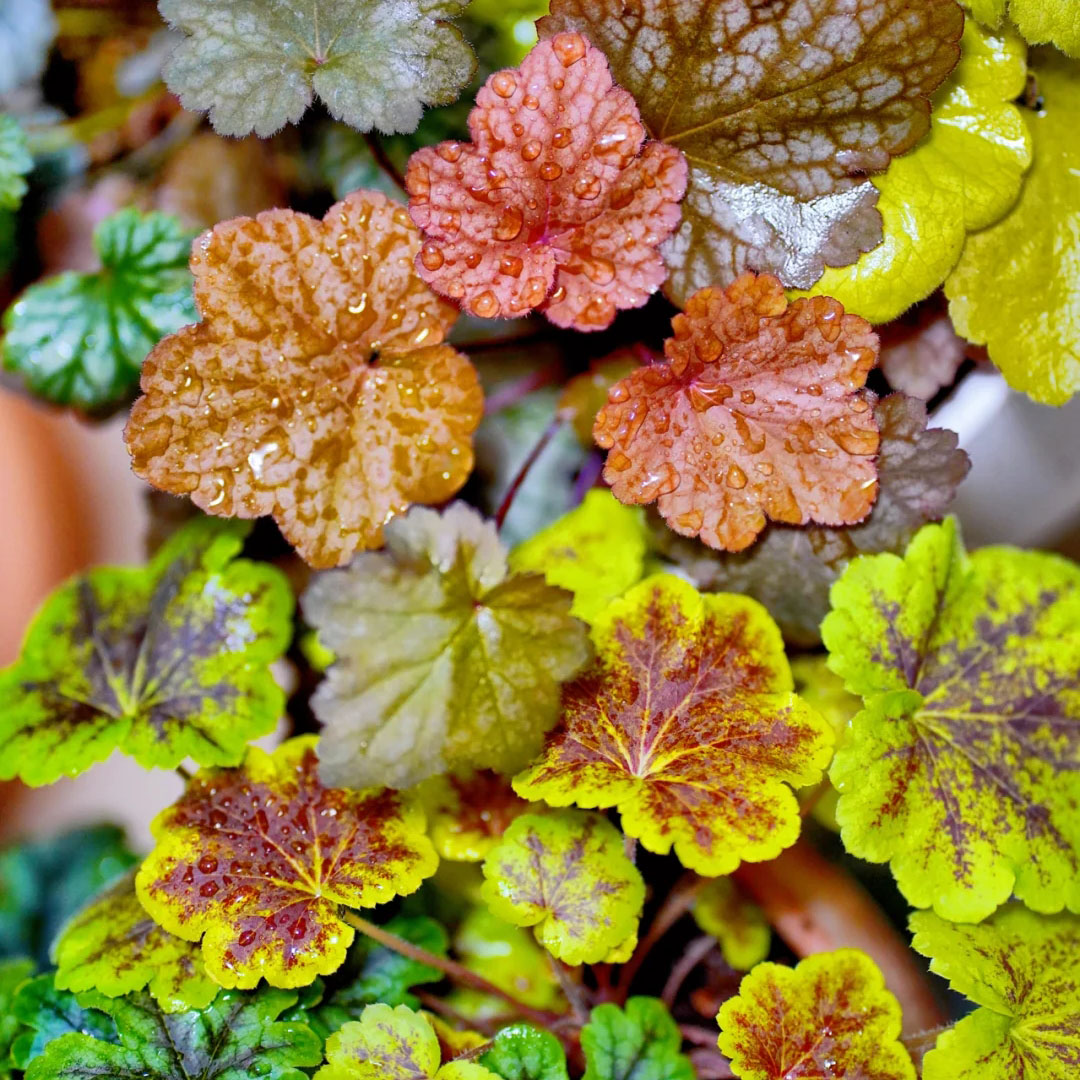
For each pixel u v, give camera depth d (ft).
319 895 1.72
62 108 2.25
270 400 1.71
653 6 1.68
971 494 2.05
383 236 1.72
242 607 1.88
